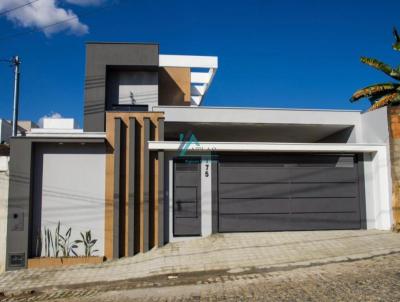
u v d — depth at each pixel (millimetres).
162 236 11367
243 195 12008
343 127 14805
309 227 12133
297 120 14188
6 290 8836
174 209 11711
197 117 13836
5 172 11094
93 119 15758
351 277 7730
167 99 18969
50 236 11219
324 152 12258
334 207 12258
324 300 6305
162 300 7180
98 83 16016
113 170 11477
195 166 11922
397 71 17469
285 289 7234
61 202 11352
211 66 18359
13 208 10914
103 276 9523
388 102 16531
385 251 9742
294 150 11914
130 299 7426
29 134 12773
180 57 17969
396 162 11984
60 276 9742
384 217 12055
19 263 10742
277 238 11336
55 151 11492
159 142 11586
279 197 12133
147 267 9859
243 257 9914
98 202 11391
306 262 9266
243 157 12117
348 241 10812
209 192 11875
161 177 11570
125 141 11680
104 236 11289
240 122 14008
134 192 11406
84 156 11539
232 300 6770
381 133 12617
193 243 11297
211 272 9102
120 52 16328
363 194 12352
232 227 11898
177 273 9164
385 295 6332
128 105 16734
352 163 12484
